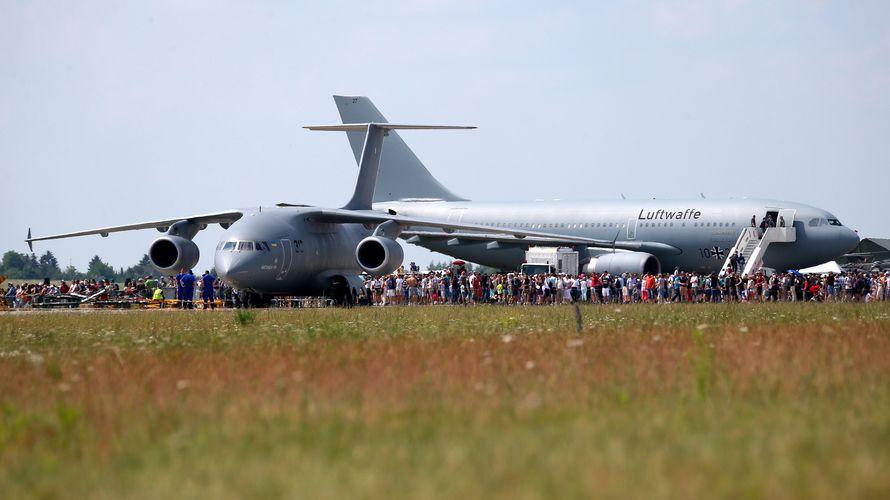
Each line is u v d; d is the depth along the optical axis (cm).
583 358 4981
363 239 16025
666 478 2539
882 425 3183
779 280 19025
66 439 3306
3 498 2662
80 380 4606
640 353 5197
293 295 16162
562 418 3434
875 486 2431
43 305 18688
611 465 2677
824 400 3722
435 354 5331
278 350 5888
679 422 3288
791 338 5984
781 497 2356
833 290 19362
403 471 2719
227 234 14975
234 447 3102
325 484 2606
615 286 19412
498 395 3872
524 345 5834
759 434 3064
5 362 5825
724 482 2488
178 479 2744
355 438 3175
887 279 19138
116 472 2881
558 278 19138
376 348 5859
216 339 7119
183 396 4050
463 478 2605
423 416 3509
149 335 8038
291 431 3291
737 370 4509
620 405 3666
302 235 15325
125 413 3750
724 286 18950
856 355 5006
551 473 2612
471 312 12025
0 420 3741
